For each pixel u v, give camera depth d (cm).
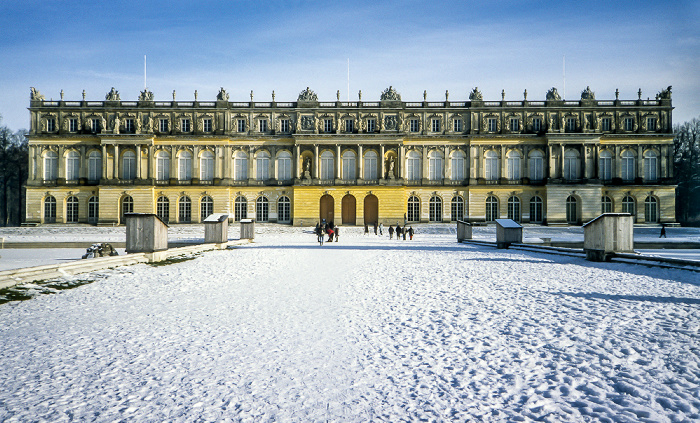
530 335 1181
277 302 1664
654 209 9719
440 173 9900
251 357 1020
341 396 811
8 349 1066
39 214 9644
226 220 4700
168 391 827
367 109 9756
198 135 9675
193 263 3039
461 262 3098
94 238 6444
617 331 1199
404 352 1058
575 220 9562
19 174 11769
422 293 1841
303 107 9775
